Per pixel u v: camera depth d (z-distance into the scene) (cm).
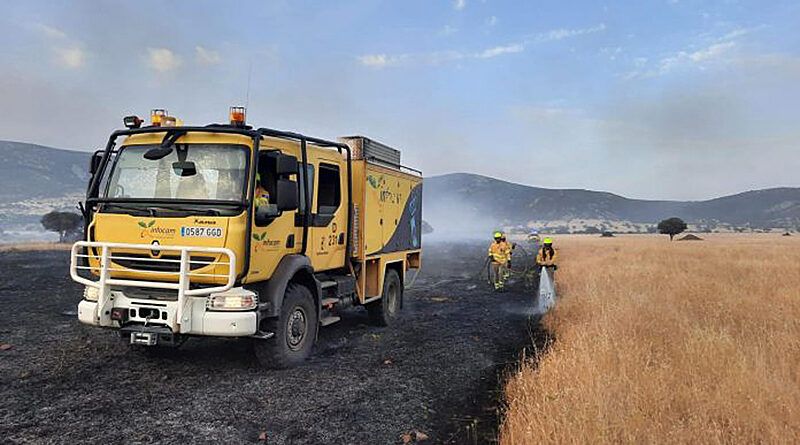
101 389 538
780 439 383
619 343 616
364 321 1000
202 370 621
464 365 693
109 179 616
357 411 507
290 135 663
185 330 555
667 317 786
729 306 898
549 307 1107
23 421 446
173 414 477
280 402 521
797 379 523
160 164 605
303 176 691
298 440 434
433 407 530
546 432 396
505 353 767
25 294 1180
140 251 574
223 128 593
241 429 450
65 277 1527
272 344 627
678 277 1329
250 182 579
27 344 708
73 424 445
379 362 693
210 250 546
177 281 569
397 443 437
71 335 768
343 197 822
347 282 823
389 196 984
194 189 586
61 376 576
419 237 1173
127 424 450
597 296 992
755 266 1711
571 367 537
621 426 395
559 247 3556
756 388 460
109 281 578
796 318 792
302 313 685
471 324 988
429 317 1061
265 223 608
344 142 880
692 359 561
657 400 453
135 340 564
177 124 660
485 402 552
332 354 729
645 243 4153
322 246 755
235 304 564
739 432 399
